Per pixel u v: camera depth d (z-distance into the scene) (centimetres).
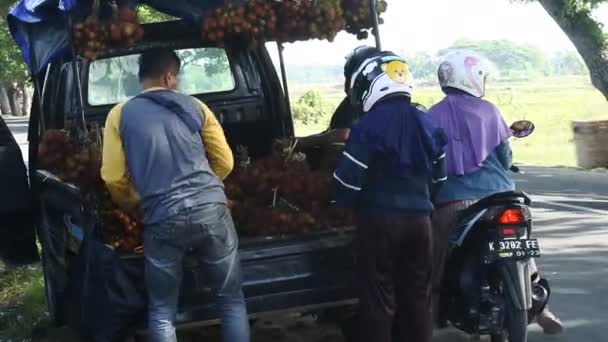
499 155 507
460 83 505
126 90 691
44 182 615
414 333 474
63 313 532
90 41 528
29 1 571
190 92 712
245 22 571
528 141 3316
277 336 616
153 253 450
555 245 927
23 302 713
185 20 657
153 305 454
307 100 4534
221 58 712
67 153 507
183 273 469
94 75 680
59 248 575
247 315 481
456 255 507
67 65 677
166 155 448
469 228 487
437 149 468
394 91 466
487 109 504
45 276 640
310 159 633
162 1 618
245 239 500
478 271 495
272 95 725
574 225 1059
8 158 786
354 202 471
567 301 694
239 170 549
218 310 470
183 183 447
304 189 518
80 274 478
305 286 495
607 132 1947
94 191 489
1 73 4125
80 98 533
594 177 1681
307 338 611
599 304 683
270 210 513
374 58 475
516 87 10175
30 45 604
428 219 470
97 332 463
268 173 524
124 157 458
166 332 450
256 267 488
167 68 473
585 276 776
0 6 1398
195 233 448
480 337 609
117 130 459
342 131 608
